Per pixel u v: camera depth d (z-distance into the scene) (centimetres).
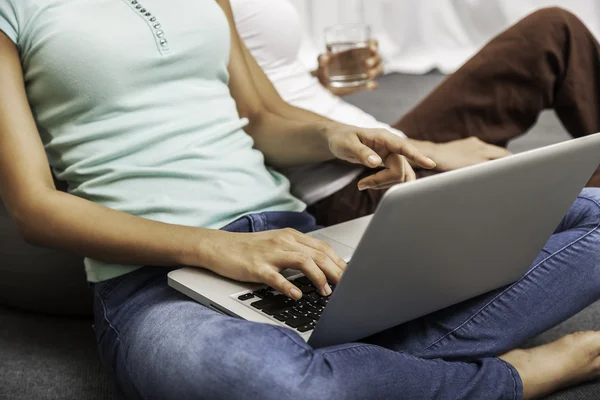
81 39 117
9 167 110
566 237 117
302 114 146
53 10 118
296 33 173
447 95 172
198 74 128
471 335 111
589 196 123
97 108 119
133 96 121
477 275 104
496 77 168
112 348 109
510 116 171
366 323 96
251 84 145
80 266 143
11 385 128
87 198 120
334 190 150
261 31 168
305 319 97
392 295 94
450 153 155
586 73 167
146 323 103
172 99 124
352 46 176
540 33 165
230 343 91
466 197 87
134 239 109
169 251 109
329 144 123
